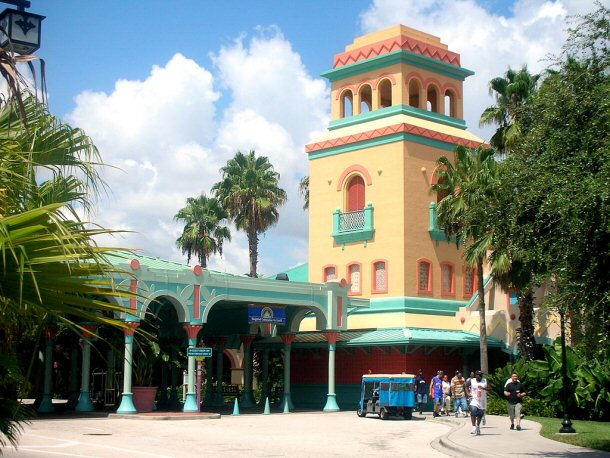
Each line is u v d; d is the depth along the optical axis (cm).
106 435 2405
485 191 2048
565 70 1636
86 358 3406
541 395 3162
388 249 4091
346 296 3916
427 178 4191
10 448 1931
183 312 3341
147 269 3197
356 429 2761
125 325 628
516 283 2952
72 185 791
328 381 4131
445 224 3609
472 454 1903
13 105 719
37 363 4062
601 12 1593
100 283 606
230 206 5466
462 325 4125
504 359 4088
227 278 3500
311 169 4531
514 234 1720
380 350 3919
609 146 1491
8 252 532
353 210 4322
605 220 1452
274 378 4984
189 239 5962
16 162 702
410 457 1892
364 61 4381
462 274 4300
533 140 1709
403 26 4347
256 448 2077
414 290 4056
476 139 4450
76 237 580
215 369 5291
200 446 2117
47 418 3086
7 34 704
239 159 5594
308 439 2361
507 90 3559
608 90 1529
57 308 591
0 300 618
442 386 3419
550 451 1920
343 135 4394
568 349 3103
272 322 3644
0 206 661
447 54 4491
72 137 780
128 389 3189
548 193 1586
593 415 3020
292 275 5422
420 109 4312
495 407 3309
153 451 1962
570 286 1555
